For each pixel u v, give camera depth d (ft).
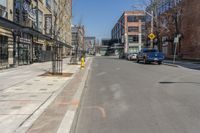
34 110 28.22
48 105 30.83
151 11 193.36
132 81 57.00
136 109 30.17
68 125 23.07
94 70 90.74
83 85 48.75
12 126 22.53
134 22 378.12
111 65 121.39
